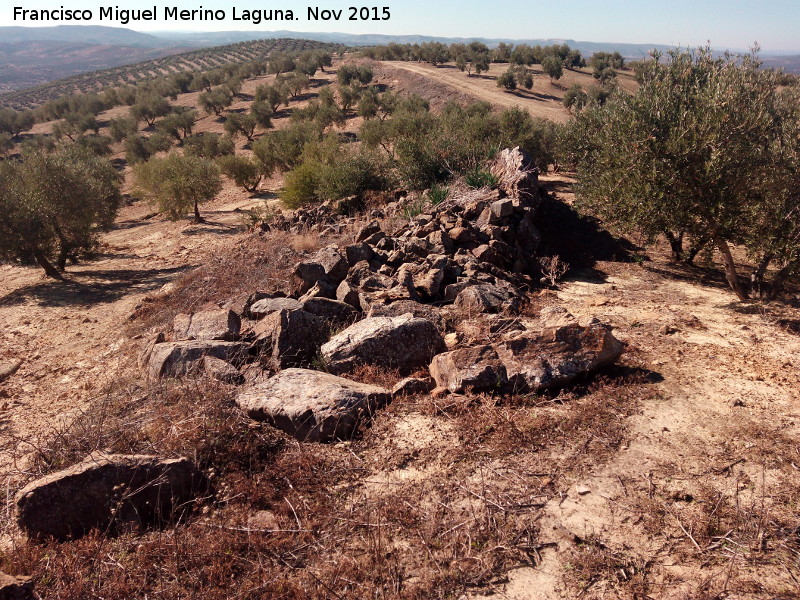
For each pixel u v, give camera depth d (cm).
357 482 479
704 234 1013
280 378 620
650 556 387
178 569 386
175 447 514
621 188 1095
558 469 481
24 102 14738
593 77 8812
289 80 8550
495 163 1916
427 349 704
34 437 668
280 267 1158
